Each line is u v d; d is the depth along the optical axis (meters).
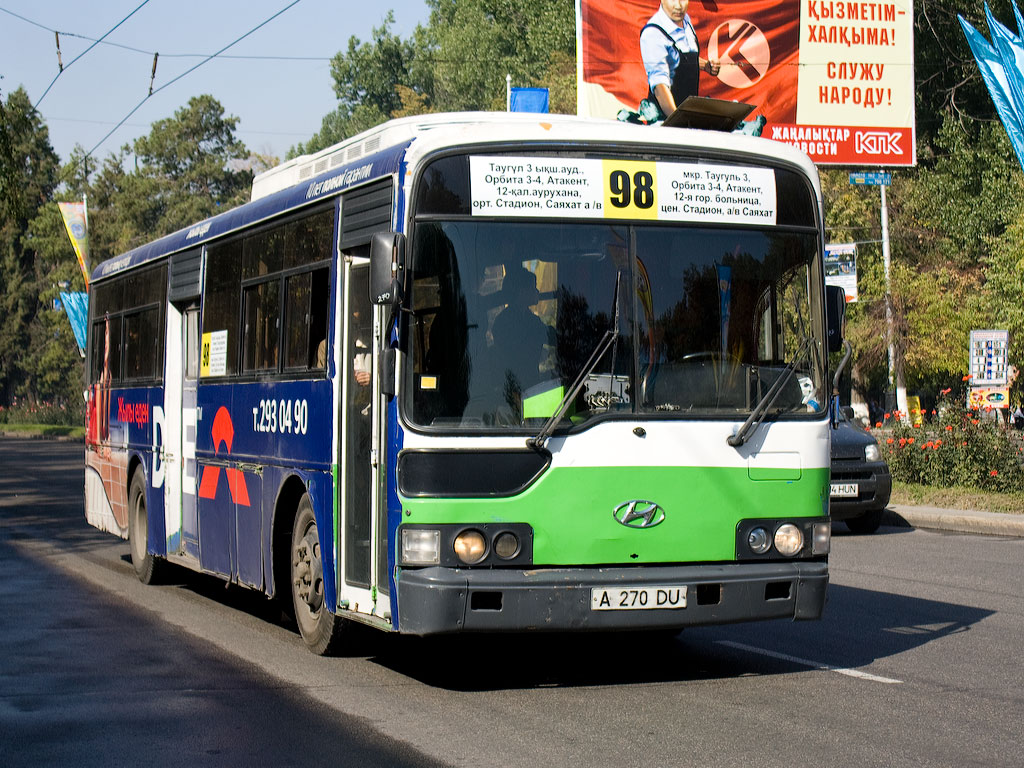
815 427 8.29
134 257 14.68
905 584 13.12
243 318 11.02
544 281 7.91
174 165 91.62
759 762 6.44
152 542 13.38
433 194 7.86
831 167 30.47
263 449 10.30
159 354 13.34
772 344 8.30
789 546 8.16
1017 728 7.17
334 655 9.50
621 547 7.80
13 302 88.88
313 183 9.71
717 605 7.80
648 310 8.03
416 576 7.56
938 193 46.78
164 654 9.61
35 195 91.81
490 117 9.01
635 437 7.86
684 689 8.24
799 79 29.67
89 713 7.68
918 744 6.81
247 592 13.18
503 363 7.78
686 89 29.39
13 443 59.19
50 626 10.92
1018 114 24.81
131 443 14.30
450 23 84.44
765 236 8.36
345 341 8.86
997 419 22.69
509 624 7.48
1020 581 13.35
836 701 7.87
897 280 44.75
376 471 8.18
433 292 7.79
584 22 29.16
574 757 6.55
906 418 25.20
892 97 29.94
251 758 6.65
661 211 8.14
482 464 7.67
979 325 43.62
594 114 29.30
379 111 87.12
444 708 7.73
